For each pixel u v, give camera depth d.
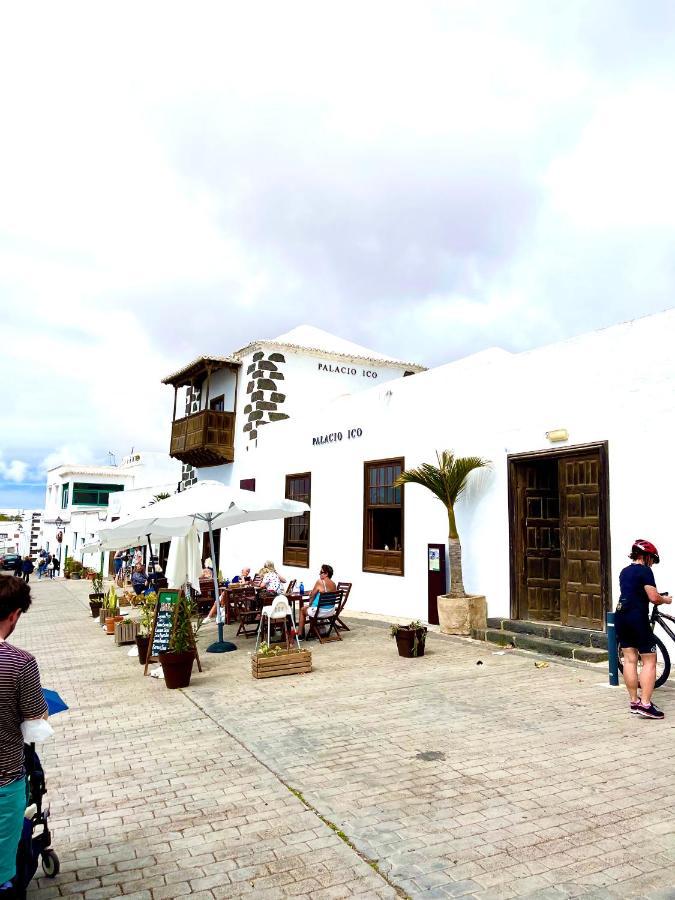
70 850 3.64
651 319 8.02
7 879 2.59
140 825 3.93
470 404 10.88
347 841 3.62
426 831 3.70
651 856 3.35
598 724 5.67
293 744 5.37
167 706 6.85
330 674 8.05
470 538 10.70
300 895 3.10
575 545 8.91
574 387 9.00
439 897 3.03
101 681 8.31
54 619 16.77
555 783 4.35
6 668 2.60
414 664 8.46
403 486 12.38
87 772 4.89
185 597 8.40
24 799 2.68
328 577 10.60
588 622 8.65
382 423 13.15
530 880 3.15
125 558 28.23
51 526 53.47
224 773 4.77
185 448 21.05
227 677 8.13
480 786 4.33
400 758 4.94
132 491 31.77
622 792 4.17
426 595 11.63
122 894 3.16
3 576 2.74
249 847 3.60
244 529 18.81
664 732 5.40
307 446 15.83
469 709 6.26
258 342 19.09
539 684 7.19
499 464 10.22
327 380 20.34
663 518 7.72
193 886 3.21
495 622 9.95
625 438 8.23
